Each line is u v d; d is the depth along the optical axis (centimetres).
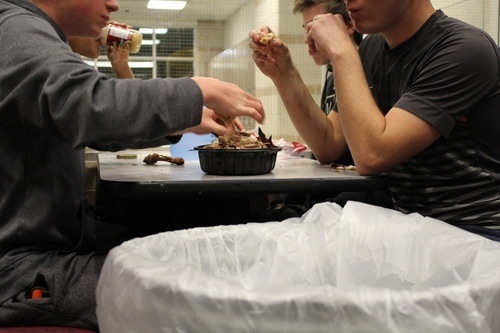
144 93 82
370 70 143
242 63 350
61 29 100
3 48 82
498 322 51
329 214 81
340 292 47
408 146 114
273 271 73
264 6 350
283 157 179
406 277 71
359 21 129
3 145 86
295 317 47
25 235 86
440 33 121
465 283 50
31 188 88
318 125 154
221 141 121
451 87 114
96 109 78
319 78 326
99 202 152
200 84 90
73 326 79
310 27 134
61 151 91
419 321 46
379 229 76
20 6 91
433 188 122
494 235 109
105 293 55
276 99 305
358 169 118
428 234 73
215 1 345
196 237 75
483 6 203
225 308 47
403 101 118
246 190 106
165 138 102
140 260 55
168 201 145
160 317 49
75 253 90
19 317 77
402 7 123
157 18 338
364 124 117
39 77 80
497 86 117
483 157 118
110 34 188
